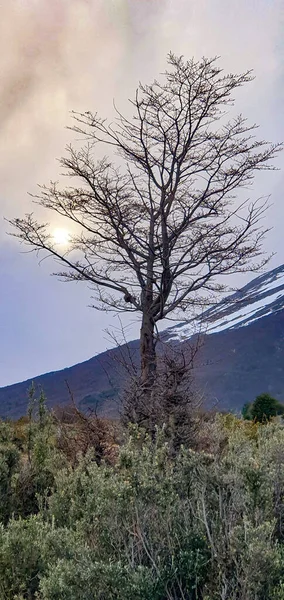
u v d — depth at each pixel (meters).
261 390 76.38
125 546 2.91
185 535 2.97
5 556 3.02
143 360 8.77
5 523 4.84
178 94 11.45
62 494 4.18
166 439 6.18
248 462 3.61
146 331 9.88
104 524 3.10
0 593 2.92
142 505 3.10
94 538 3.23
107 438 7.98
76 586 2.59
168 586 2.73
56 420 9.25
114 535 3.05
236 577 2.62
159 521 3.11
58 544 3.12
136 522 3.07
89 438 7.90
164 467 3.62
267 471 3.62
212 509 3.29
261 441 5.98
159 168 11.23
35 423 8.36
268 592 2.54
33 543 3.10
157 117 11.40
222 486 3.32
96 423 8.17
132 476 3.32
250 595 2.49
